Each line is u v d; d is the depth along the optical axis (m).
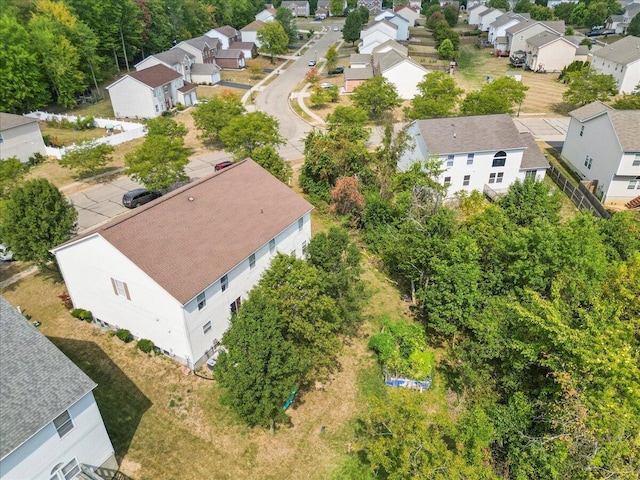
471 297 25.55
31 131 50.53
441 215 30.83
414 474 16.67
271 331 20.03
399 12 134.50
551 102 74.06
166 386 23.72
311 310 22.23
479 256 28.28
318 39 127.69
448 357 27.09
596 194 46.47
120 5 83.25
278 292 22.12
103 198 43.38
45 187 28.78
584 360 19.12
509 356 23.55
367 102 65.25
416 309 30.97
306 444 21.73
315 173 44.22
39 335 18.50
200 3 115.75
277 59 105.44
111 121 62.47
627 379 18.48
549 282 25.73
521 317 22.09
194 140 59.31
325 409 23.59
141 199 41.50
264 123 46.78
